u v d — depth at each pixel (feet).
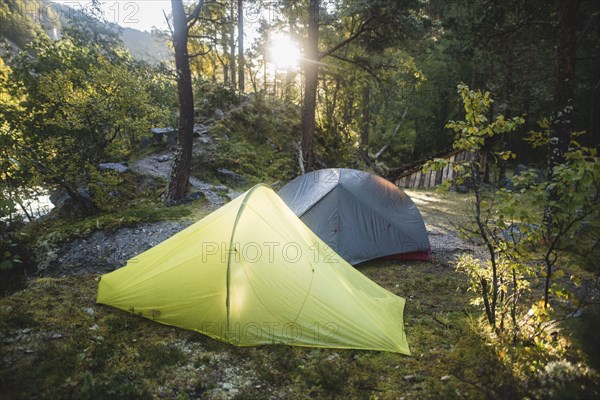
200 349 13.06
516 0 31.89
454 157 64.54
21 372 10.83
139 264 16.35
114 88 34.32
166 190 35.40
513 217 12.34
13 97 34.68
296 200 25.38
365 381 11.42
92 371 11.44
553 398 8.54
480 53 51.34
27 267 21.01
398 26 45.73
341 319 13.94
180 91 34.45
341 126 66.85
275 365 12.23
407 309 17.02
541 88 65.77
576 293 18.12
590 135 70.54
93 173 30.53
